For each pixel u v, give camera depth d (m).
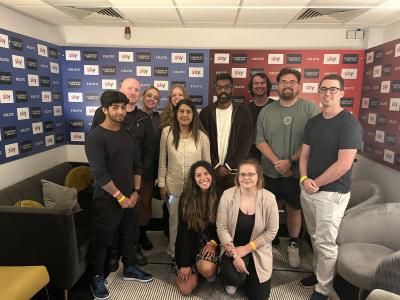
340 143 2.09
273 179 2.83
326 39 3.66
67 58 3.71
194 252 2.42
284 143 2.71
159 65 3.70
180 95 2.83
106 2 2.68
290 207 2.79
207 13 3.01
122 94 2.21
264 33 3.69
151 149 2.78
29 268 1.98
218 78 2.74
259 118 2.83
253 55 3.63
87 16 3.17
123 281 2.55
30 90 3.13
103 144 2.18
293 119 2.67
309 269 2.75
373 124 3.27
